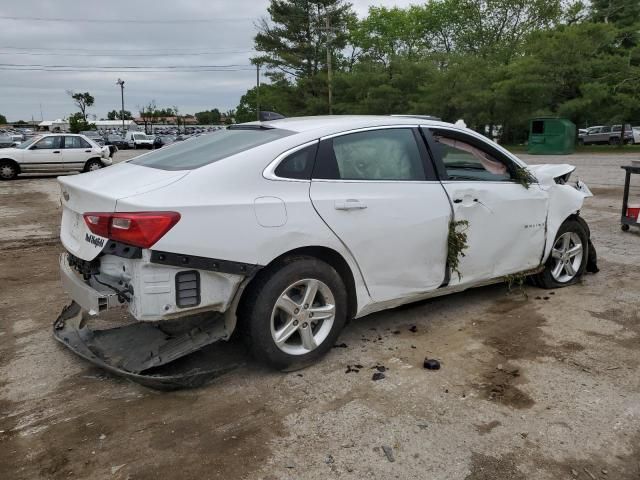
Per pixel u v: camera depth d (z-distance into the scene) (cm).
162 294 308
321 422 305
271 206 334
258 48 5153
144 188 318
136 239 300
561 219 509
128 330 389
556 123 2767
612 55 3222
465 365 371
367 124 394
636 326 436
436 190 410
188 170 334
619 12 3894
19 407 326
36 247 776
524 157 2573
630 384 343
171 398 334
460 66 3544
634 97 2916
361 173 379
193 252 310
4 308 498
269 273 341
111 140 5241
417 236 399
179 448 284
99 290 321
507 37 4772
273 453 279
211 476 262
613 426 299
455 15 5100
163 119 12862
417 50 5312
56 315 477
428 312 469
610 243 726
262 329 341
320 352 368
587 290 526
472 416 310
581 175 1623
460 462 271
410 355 387
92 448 285
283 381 351
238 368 368
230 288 326
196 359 378
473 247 435
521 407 318
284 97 5003
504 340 411
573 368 365
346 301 376
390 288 397
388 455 276
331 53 5047
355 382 349
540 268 507
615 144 3919
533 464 269
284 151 352
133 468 269
